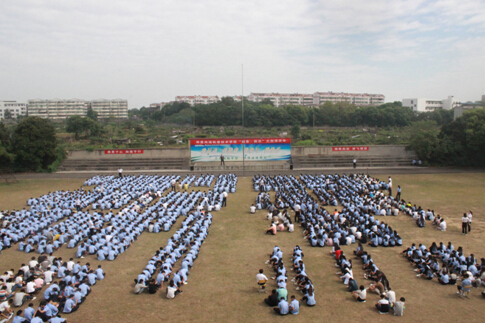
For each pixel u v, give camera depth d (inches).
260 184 1769.2
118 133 3624.5
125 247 1019.9
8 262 938.7
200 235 1059.9
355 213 1228.5
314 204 1333.7
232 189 1752.0
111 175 2166.6
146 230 1184.8
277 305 703.1
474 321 646.5
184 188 1766.7
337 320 651.5
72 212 1350.9
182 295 753.0
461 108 4776.1
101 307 706.2
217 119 4261.8
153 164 2512.3
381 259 940.6
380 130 3927.2
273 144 2524.6
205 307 703.7
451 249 920.3
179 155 2613.2
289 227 1170.0
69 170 2433.6
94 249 984.9
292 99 7736.2
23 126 2343.8
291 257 952.3
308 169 2407.7
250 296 748.0
